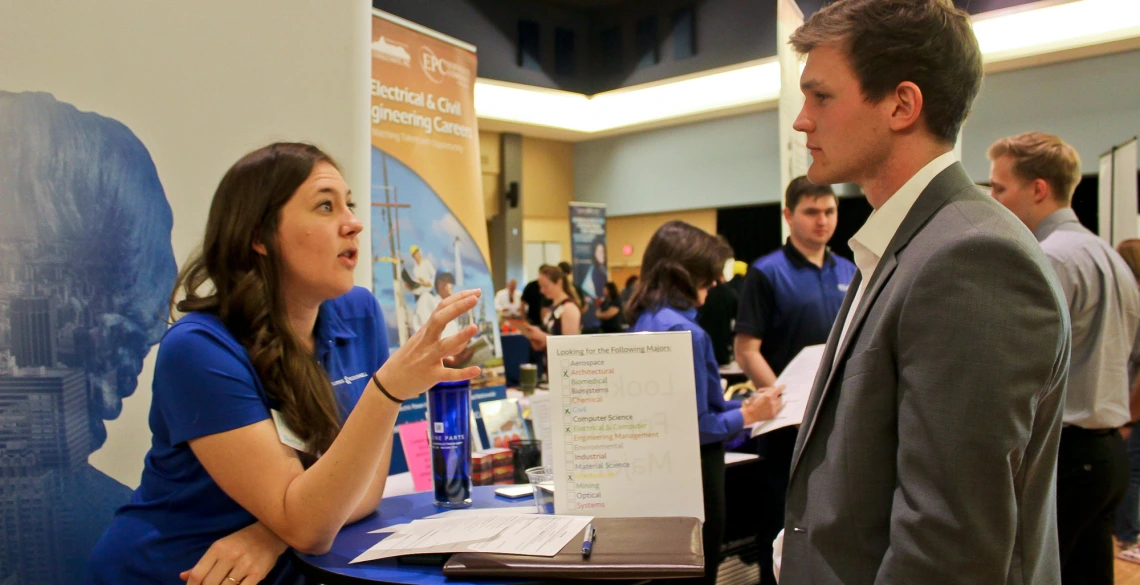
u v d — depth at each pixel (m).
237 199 1.15
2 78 1.33
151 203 1.51
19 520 1.34
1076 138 6.52
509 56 7.66
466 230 2.85
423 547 1.00
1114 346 2.04
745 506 2.79
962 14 0.98
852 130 0.99
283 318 1.15
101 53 1.45
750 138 9.19
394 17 2.65
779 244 10.37
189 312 1.16
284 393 1.11
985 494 0.80
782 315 2.68
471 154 2.91
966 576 0.80
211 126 1.60
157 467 1.15
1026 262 0.84
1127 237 4.57
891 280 0.95
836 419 0.98
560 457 1.21
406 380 0.98
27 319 1.35
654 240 2.22
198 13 1.58
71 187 1.40
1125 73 6.25
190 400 1.04
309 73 1.76
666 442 1.21
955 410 0.82
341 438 1.00
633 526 1.08
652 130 10.11
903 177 0.99
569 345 1.23
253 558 1.05
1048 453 0.94
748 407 2.02
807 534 1.01
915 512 0.84
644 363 1.23
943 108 0.96
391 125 2.62
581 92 8.34
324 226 1.15
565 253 10.86
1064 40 5.61
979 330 0.82
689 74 7.56
